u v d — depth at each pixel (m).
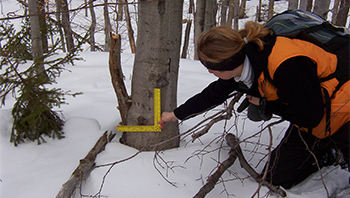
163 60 1.89
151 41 1.85
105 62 4.89
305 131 1.65
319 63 1.25
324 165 1.95
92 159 1.88
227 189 1.77
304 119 1.34
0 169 1.86
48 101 2.08
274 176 1.86
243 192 1.75
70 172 1.87
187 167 1.88
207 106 1.75
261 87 1.38
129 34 7.41
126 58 5.23
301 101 1.26
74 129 2.35
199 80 4.04
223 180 1.82
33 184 1.75
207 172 1.85
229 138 2.05
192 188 1.71
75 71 4.23
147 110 2.00
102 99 3.13
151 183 1.70
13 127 2.12
